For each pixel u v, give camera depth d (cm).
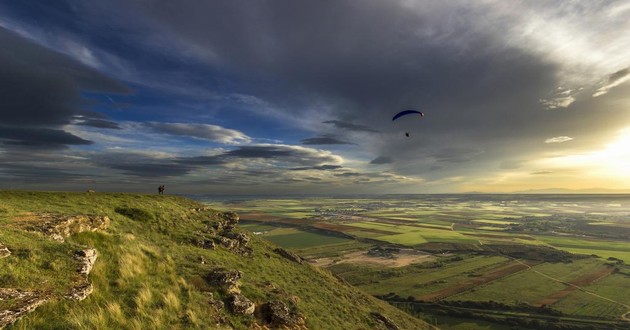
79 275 1777
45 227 2319
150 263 2452
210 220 5391
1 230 1992
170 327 1717
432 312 13338
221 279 2525
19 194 3769
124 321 1595
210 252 3862
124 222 3791
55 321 1383
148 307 1808
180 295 2114
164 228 4191
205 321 1919
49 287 1563
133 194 5484
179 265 2664
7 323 1238
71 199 4081
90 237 2544
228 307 2277
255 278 3447
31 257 1734
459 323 12356
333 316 3422
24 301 1384
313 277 5066
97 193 4906
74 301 1558
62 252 1922
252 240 5750
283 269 4681
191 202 6328
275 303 2658
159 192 6156
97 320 1492
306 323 2730
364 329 3516
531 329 11944
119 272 2070
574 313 13338
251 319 2258
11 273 1526
